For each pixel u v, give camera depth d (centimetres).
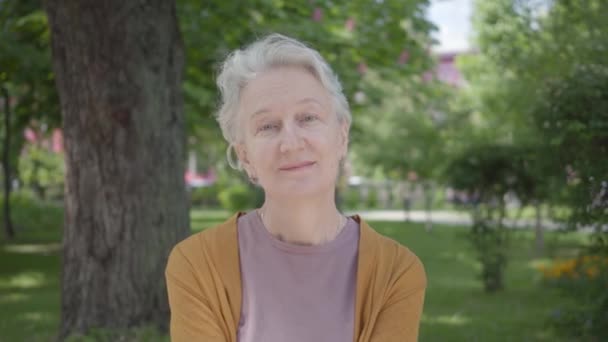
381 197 3048
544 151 492
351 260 165
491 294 847
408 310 164
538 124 493
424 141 1536
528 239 1327
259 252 164
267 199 165
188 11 776
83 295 477
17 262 1172
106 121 468
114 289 473
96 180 473
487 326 635
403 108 1586
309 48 162
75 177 479
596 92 446
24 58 792
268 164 155
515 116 834
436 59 1130
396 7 812
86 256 478
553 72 562
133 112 470
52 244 1483
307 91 155
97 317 474
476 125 1250
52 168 2147
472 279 997
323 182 157
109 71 465
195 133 1233
